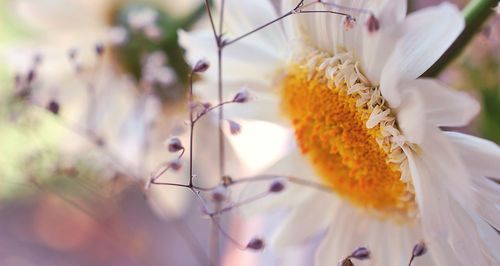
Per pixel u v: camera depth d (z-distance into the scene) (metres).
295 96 0.22
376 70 0.20
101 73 0.26
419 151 0.20
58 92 0.26
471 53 0.23
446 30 0.19
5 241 0.43
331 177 0.22
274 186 0.21
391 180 0.21
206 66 0.21
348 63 0.20
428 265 0.21
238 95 0.21
